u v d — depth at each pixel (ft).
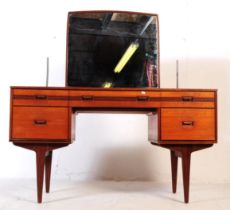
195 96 6.48
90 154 8.79
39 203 6.21
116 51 7.61
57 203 6.22
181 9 8.93
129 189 7.63
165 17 8.92
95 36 7.63
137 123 8.84
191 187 7.95
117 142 8.81
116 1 8.91
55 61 8.80
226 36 8.89
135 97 6.42
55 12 8.84
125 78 7.53
